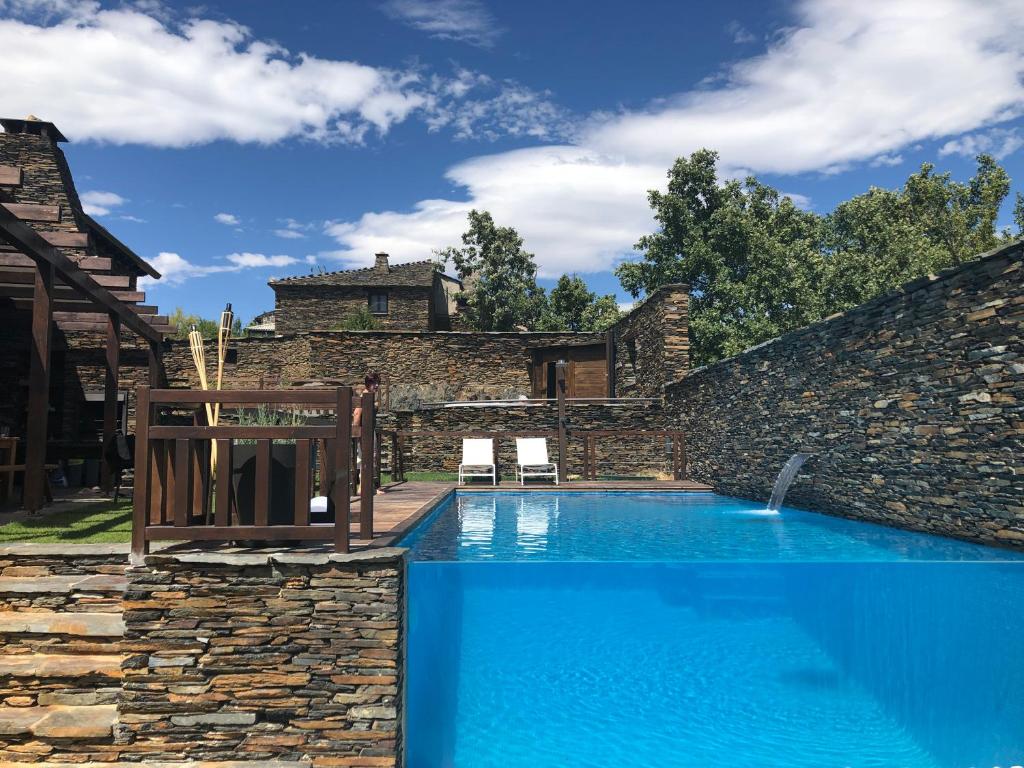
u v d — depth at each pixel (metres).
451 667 4.57
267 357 22.66
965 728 4.45
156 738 3.66
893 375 6.73
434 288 31.31
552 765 4.41
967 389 5.57
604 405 16.48
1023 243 4.93
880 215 30.58
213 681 3.69
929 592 4.67
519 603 4.74
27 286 9.41
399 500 8.52
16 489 8.81
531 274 32.50
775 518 8.09
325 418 8.93
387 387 17.16
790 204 25.47
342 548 3.77
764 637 4.71
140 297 9.81
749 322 19.66
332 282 28.88
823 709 4.54
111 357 9.12
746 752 4.46
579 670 4.69
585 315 30.28
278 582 3.72
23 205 6.42
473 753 4.41
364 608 3.70
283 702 3.68
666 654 4.66
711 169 22.34
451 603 4.71
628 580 4.79
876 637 4.67
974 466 5.50
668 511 9.12
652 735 4.48
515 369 22.31
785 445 9.30
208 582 3.72
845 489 7.74
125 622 3.70
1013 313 5.04
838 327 7.84
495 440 13.35
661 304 16.09
